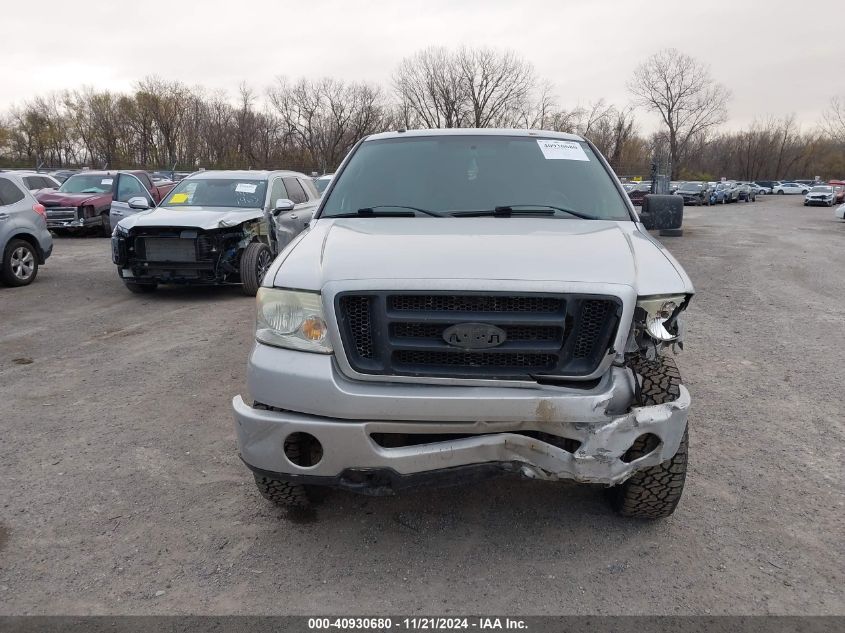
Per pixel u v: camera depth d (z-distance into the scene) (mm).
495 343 2572
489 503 3416
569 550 2994
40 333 7215
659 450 2650
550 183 3898
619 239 3102
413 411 2551
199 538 3125
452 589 2729
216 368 5809
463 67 62688
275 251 7215
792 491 3559
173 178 34219
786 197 73375
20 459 3977
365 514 3322
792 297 9430
